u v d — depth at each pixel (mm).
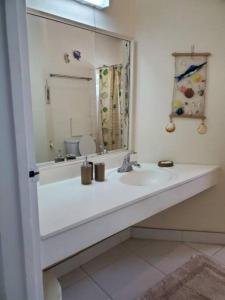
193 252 2104
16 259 779
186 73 1975
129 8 1913
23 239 782
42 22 1471
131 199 1366
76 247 1150
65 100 1667
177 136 2076
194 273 1820
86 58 1726
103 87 1863
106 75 1861
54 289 1318
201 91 1982
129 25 1937
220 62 1922
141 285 1729
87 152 1841
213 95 1975
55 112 1626
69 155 1730
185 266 1908
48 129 1603
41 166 1580
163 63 1988
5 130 698
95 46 1759
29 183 785
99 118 1882
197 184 1834
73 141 1745
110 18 1795
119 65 1928
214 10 1865
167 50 1968
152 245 2209
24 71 736
